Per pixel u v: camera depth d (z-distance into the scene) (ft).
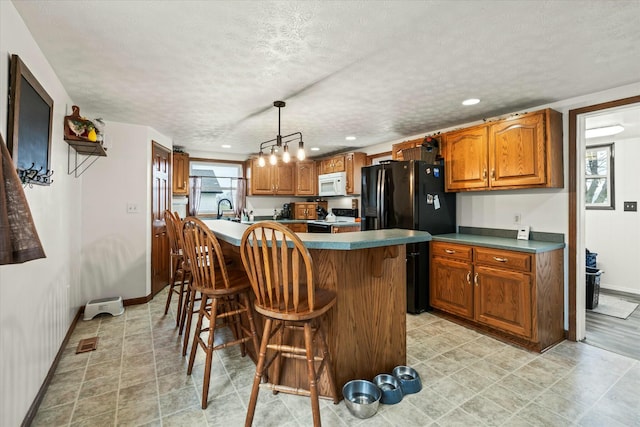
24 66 5.08
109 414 5.64
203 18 5.15
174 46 6.07
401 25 5.35
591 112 8.50
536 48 6.13
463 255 9.79
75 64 6.82
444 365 7.43
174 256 10.46
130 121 11.34
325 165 18.88
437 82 7.82
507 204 10.46
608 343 8.72
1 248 3.15
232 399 6.10
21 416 5.05
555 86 8.04
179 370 7.15
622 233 13.58
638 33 5.57
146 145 11.96
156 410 5.76
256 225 4.99
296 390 5.14
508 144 9.34
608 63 6.75
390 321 6.86
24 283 5.22
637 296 13.08
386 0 4.68
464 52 6.31
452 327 9.78
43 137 6.29
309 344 5.08
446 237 10.61
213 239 6.09
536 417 5.60
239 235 7.00
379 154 16.20
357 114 10.57
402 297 7.09
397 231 7.20
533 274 8.05
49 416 5.57
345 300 6.13
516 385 6.60
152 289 12.60
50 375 6.67
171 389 6.41
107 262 11.30
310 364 5.05
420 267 10.96
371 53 6.34
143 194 11.93
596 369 7.27
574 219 8.84
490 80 7.72
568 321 8.97
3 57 4.55
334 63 6.79
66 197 8.59
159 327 9.66
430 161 11.46
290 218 19.58
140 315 10.69
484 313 9.18
